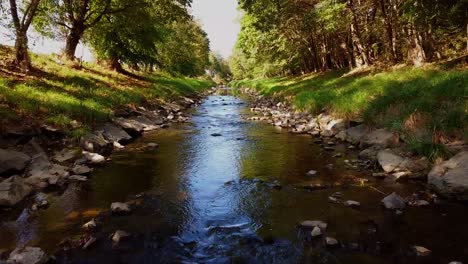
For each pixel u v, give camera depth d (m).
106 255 5.75
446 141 9.93
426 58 22.22
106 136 13.57
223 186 9.01
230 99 38.78
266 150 12.80
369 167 10.32
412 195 8.02
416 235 6.26
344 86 21.86
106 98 18.14
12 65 18.14
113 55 30.92
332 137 14.89
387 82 17.48
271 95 36.75
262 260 5.62
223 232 6.53
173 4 26.64
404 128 11.45
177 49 53.62
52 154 10.82
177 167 10.67
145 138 15.08
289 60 51.88
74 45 25.25
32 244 6.01
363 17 31.16
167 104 25.66
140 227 6.72
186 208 7.63
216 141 14.46
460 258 5.53
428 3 16.77
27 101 12.85
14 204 7.52
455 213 7.10
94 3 25.97
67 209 7.49
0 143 10.04
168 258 5.70
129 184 9.11
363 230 6.46
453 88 12.25
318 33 37.25
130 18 25.72
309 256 5.69
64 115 13.27
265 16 32.25
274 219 7.04
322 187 8.74
